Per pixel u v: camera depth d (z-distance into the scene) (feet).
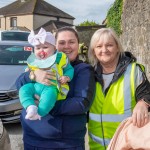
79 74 9.56
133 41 39.50
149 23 30.25
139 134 7.64
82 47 12.07
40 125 9.40
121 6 51.31
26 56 27.89
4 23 196.65
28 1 198.18
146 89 9.43
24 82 9.60
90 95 9.34
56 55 9.30
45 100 8.93
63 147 9.39
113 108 9.65
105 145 9.83
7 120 21.94
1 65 25.90
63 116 9.35
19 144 19.63
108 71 10.00
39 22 190.19
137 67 9.73
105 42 9.73
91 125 10.14
